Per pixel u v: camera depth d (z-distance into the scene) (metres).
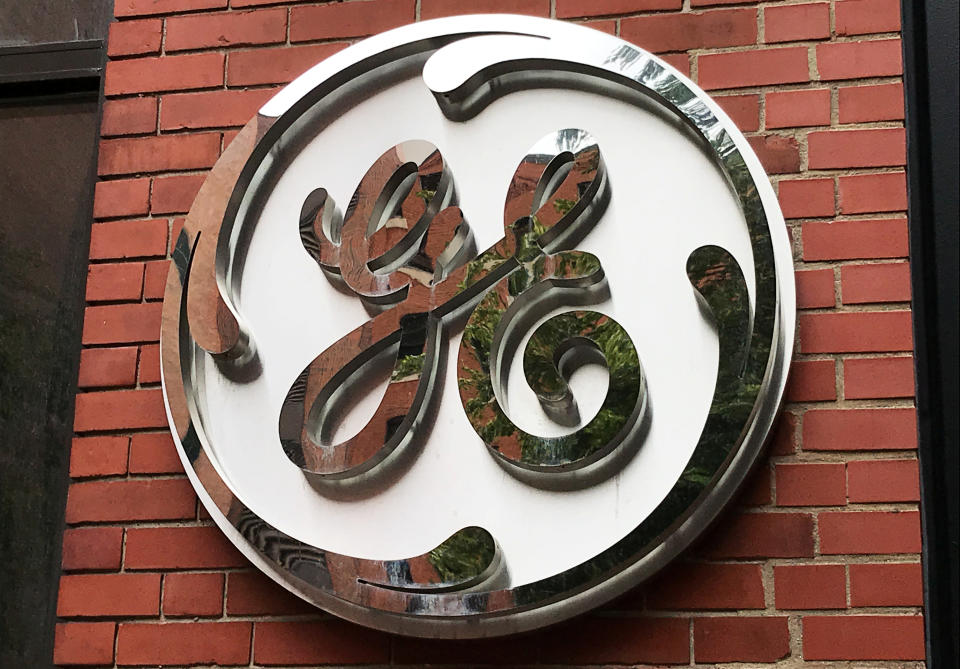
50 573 2.28
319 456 2.04
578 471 1.94
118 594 2.14
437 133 2.19
